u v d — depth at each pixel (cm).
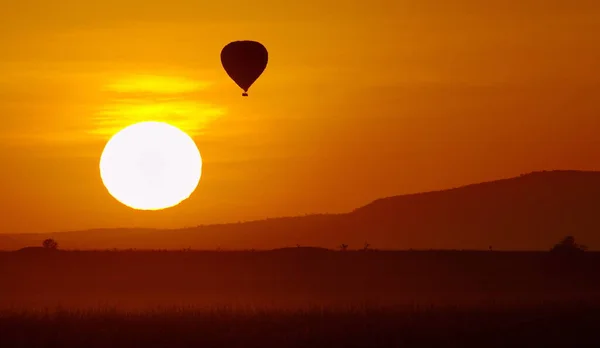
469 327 11444
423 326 11512
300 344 10200
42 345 9975
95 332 10875
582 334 10850
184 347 10025
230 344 10281
